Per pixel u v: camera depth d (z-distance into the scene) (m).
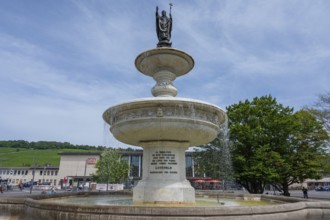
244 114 24.64
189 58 8.47
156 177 7.55
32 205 5.92
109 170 45.25
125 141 8.21
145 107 7.04
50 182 70.62
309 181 69.06
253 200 10.55
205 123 7.21
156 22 9.52
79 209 4.90
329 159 23.02
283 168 22.28
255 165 21.81
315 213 6.24
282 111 25.66
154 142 7.73
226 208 4.71
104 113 8.09
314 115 24.19
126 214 4.62
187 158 46.31
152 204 7.03
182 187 7.34
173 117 6.84
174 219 4.53
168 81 8.51
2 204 6.82
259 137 22.89
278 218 5.20
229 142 23.44
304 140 23.56
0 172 73.50
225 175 23.38
